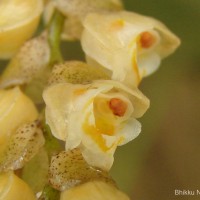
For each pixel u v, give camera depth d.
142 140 0.13
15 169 0.09
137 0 0.12
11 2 0.10
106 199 0.08
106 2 0.10
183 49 0.13
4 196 0.08
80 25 0.10
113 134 0.08
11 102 0.09
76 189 0.08
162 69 0.13
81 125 0.08
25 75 0.09
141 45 0.09
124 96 0.08
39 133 0.09
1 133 0.09
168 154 0.14
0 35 0.10
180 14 0.12
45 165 0.09
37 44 0.10
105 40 0.09
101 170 0.08
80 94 0.08
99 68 0.09
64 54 0.13
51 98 0.08
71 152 0.08
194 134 0.14
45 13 0.10
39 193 0.09
